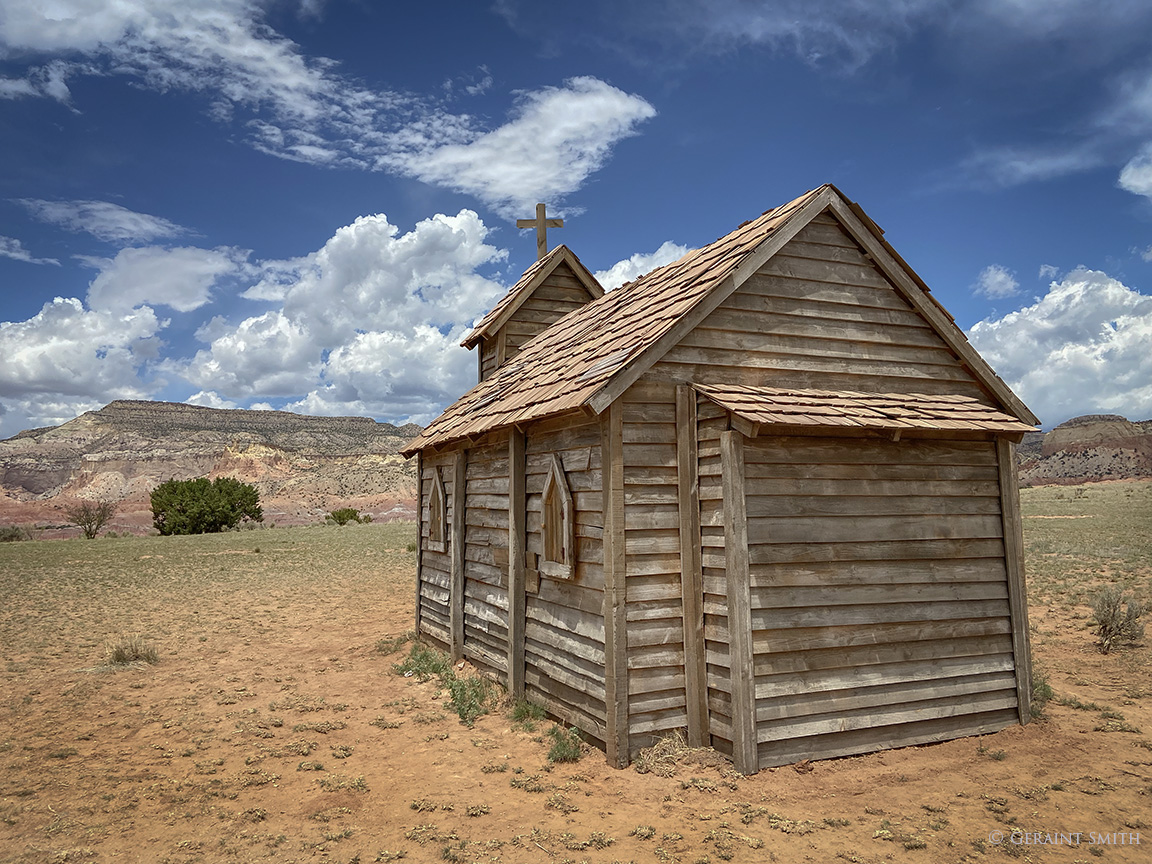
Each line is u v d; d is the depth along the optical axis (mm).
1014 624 8086
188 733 8438
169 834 5738
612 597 7035
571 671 8047
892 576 7547
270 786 6793
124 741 8172
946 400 8477
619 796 6371
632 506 7207
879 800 6219
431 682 10672
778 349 7965
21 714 9211
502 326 15812
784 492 7164
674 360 7465
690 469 7312
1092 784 6465
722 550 6977
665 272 10664
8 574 25375
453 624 11477
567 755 7277
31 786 6766
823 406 7371
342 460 143750
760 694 6820
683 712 7238
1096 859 5184
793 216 8047
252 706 9594
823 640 7129
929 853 5289
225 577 24234
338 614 17078
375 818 6062
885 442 7742
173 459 142500
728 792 6355
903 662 7488
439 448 12633
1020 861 5168
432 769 7219
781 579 7016
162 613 17312
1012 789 6395
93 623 15992
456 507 11625
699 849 5387
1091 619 13570
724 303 7766
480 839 5609
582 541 7797
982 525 8125
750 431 6676
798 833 5609
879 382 8445
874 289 8586
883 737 7324
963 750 7348
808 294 8195
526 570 9211
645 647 7129
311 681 10938
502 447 10109
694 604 7188
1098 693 9281
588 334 10484
